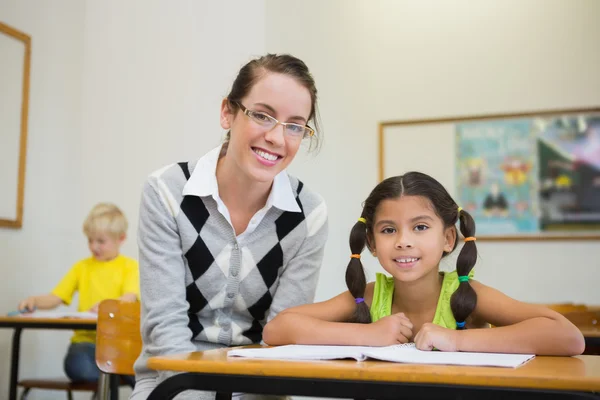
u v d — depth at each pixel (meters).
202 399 1.37
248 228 1.47
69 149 3.86
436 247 1.36
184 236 1.47
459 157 4.24
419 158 4.28
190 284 1.49
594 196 4.05
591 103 4.10
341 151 4.37
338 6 4.46
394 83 4.36
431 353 0.98
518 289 4.10
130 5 3.94
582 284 4.02
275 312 1.52
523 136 4.17
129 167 3.85
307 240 1.56
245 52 3.95
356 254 1.44
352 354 0.93
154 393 0.92
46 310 3.44
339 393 0.83
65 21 3.87
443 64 4.31
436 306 1.41
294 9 4.50
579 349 1.04
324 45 4.45
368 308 1.40
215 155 1.51
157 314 1.42
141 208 1.50
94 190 3.89
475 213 4.20
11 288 3.45
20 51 3.55
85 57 3.99
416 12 4.38
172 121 3.81
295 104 1.34
